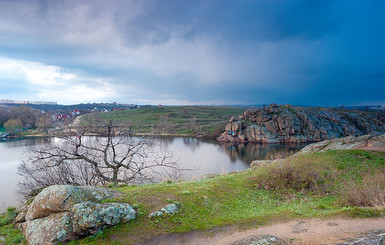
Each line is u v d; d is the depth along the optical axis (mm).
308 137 117000
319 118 129875
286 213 10156
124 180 19516
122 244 7621
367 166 16781
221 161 64000
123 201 10039
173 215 9570
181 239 8117
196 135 125688
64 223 8102
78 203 8547
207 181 16344
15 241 8305
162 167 40375
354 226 7711
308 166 16094
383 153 19156
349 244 6121
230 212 10656
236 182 15938
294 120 119625
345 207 9766
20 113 104875
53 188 9359
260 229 8570
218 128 128000
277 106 136750
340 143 26859
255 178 16219
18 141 69000
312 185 14383
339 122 129000
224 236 8242
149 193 11500
